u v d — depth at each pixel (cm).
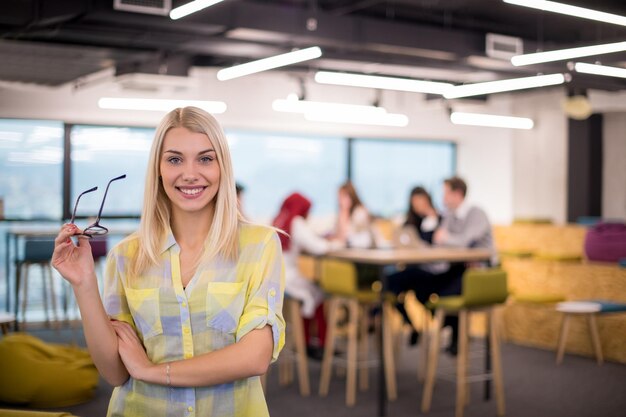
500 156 1283
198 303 163
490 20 968
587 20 940
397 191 1282
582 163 1202
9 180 960
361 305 600
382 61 873
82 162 997
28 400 517
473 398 568
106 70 899
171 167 163
